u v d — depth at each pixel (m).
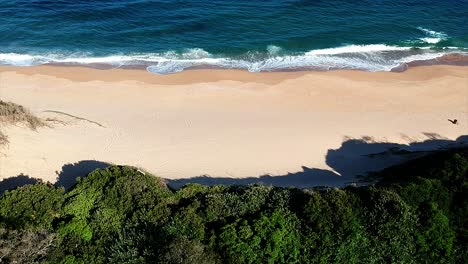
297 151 34.06
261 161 32.84
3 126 31.55
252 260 20.45
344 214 22.06
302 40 49.84
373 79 44.25
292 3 55.78
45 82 41.78
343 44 49.84
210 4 54.84
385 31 52.25
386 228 21.80
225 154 33.31
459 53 49.69
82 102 39.00
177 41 48.84
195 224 21.98
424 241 21.88
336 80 43.56
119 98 39.78
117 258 20.67
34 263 19.94
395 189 23.88
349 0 57.31
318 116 38.31
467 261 21.70
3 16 51.09
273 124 37.00
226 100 40.00
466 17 55.81
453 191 24.61
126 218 22.95
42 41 48.00
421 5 57.62
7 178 28.72
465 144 35.31
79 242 21.56
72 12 52.16
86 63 45.22
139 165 31.56
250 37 49.88
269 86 42.25
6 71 43.12
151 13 52.69
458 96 42.16
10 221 22.16
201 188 25.38
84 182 25.48
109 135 34.47
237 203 23.30
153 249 20.89
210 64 45.72
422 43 50.91
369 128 37.06
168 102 39.44
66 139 33.09
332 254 21.20
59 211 23.22
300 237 21.64
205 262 19.83
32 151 31.03
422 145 35.41
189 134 35.25
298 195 24.08
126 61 45.75
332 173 31.98
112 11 52.62
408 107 40.22
